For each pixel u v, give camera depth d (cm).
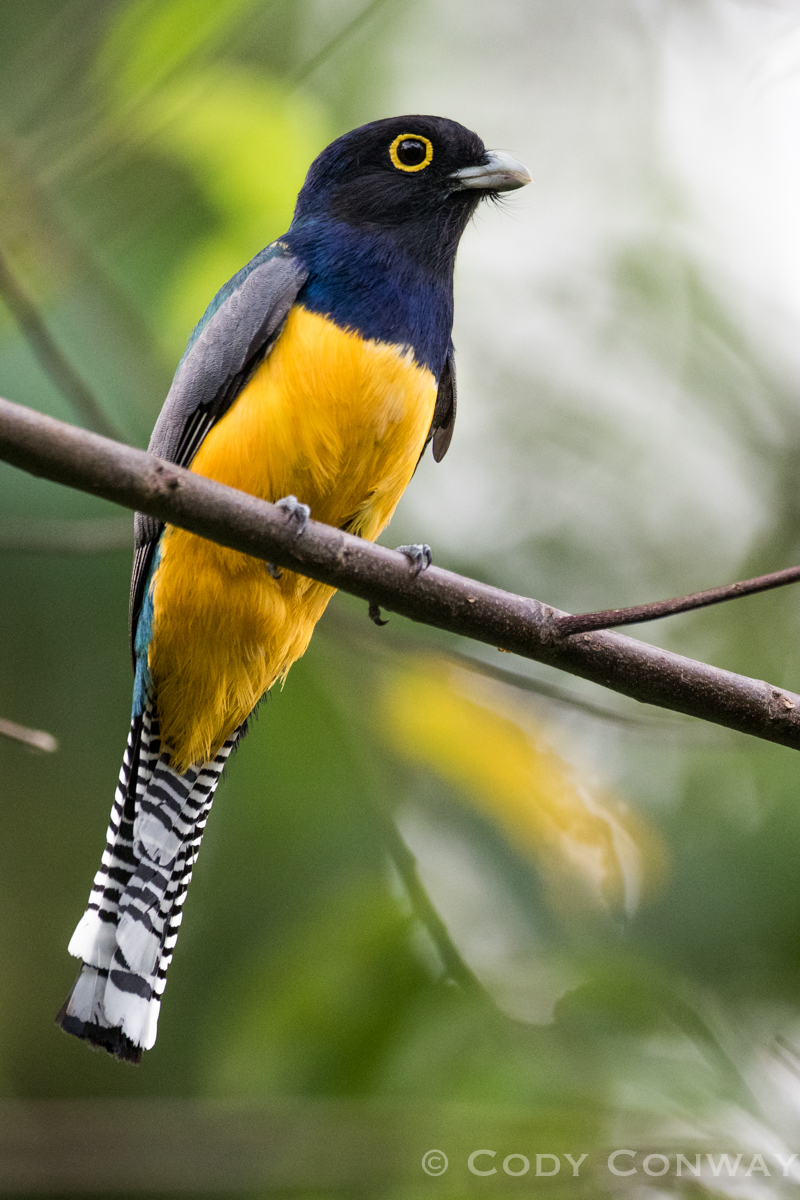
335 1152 984
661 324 1630
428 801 1189
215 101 1031
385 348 929
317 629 1200
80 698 1258
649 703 777
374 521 970
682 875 1202
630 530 1555
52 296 1103
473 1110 966
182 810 986
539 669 1265
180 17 1010
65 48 1127
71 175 1103
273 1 1095
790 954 1180
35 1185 1032
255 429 910
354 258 956
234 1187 1014
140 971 952
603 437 1587
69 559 1242
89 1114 1077
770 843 1219
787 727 765
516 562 1498
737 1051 1032
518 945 1098
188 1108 1053
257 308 926
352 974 1029
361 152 1023
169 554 927
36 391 1077
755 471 1611
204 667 952
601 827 1119
